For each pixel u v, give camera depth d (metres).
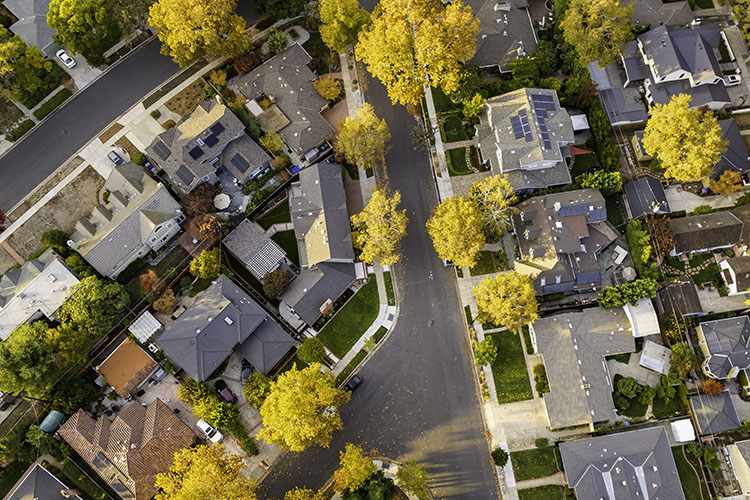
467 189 100.62
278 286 91.06
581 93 101.31
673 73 101.44
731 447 85.62
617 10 98.62
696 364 89.75
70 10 99.69
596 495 80.25
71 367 85.88
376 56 94.38
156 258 95.62
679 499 80.38
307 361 87.19
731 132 100.81
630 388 86.88
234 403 88.19
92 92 106.38
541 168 97.56
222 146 97.69
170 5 95.06
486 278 87.56
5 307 87.06
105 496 82.56
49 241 92.69
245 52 106.69
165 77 107.69
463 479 85.62
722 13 113.69
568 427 87.38
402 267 96.88
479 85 100.12
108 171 100.75
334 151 102.12
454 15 91.88
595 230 95.56
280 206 100.25
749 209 96.56
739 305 93.50
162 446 81.94
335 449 86.56
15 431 83.25
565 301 93.88
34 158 102.19
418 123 105.81
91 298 85.12
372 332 93.25
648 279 89.88
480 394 89.81
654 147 94.25
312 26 110.56
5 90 101.75
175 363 88.88
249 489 76.38
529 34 107.75
